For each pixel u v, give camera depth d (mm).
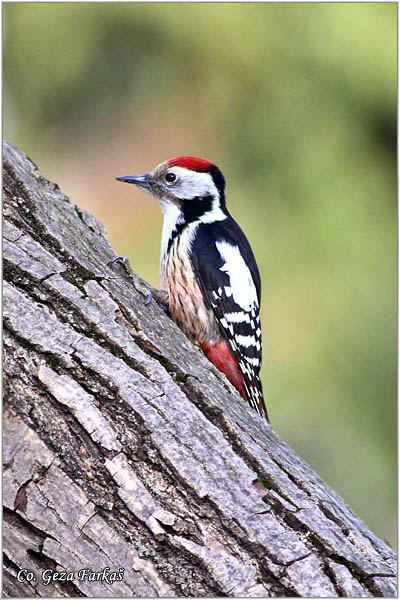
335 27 16578
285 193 16375
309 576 5496
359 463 14586
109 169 16844
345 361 15094
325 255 15812
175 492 5672
